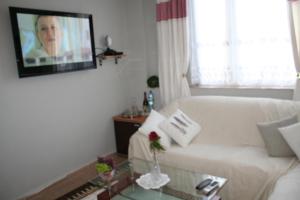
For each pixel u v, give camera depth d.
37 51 2.88
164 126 2.99
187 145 2.91
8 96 2.74
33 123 2.97
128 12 4.04
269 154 2.44
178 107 3.31
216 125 2.98
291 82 3.00
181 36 3.51
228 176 2.35
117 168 2.51
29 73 2.82
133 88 4.21
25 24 2.75
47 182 3.13
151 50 4.01
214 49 3.42
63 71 3.15
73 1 3.31
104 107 3.82
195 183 2.11
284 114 2.65
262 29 3.05
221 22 3.31
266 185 2.13
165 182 2.11
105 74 3.81
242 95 3.33
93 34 3.49
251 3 3.06
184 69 3.57
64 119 3.29
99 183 2.26
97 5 3.62
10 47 2.73
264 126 2.50
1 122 2.70
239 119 2.87
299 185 1.90
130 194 2.11
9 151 2.78
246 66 3.24
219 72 3.45
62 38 3.11
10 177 2.80
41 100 3.03
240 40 3.21
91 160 3.67
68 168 3.37
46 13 2.93
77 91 3.43
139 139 2.92
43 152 3.09
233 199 2.33
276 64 3.04
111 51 3.65
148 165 2.51
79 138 3.49
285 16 2.89
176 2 3.46
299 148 2.25
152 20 3.91
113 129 3.99
